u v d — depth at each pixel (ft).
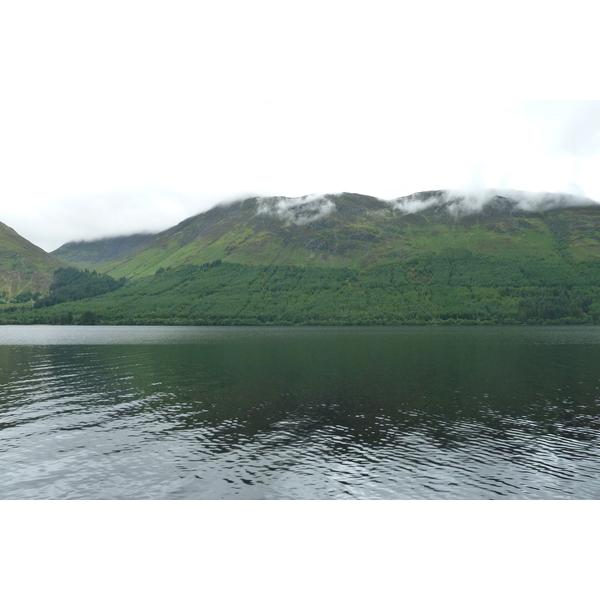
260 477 107.04
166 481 104.78
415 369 269.64
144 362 309.83
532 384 218.18
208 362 309.01
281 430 143.33
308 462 116.47
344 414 162.09
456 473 109.40
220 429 144.66
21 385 220.64
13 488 100.78
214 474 108.78
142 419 156.87
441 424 149.28
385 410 167.73
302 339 546.67
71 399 188.55
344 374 250.78
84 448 127.65
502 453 122.93
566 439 134.21
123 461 117.50
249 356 346.95
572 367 275.39
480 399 185.37
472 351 376.07
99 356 350.23
